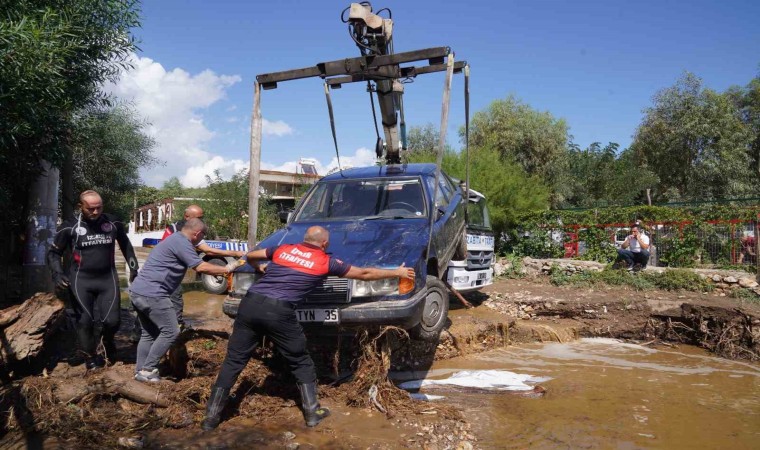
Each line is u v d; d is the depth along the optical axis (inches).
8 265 278.5
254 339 161.3
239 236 558.9
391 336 194.5
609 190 1074.1
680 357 297.0
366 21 211.5
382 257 190.5
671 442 168.1
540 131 994.1
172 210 979.9
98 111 371.9
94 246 188.4
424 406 182.9
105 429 150.8
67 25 195.2
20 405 153.9
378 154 286.2
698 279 401.1
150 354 177.6
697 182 991.0
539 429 175.0
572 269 470.9
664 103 1023.6
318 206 248.8
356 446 148.9
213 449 142.6
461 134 1054.4
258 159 216.7
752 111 1075.3
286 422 163.9
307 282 160.1
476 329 295.1
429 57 198.7
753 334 301.0
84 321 185.8
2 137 184.1
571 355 293.6
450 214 252.1
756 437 173.9
